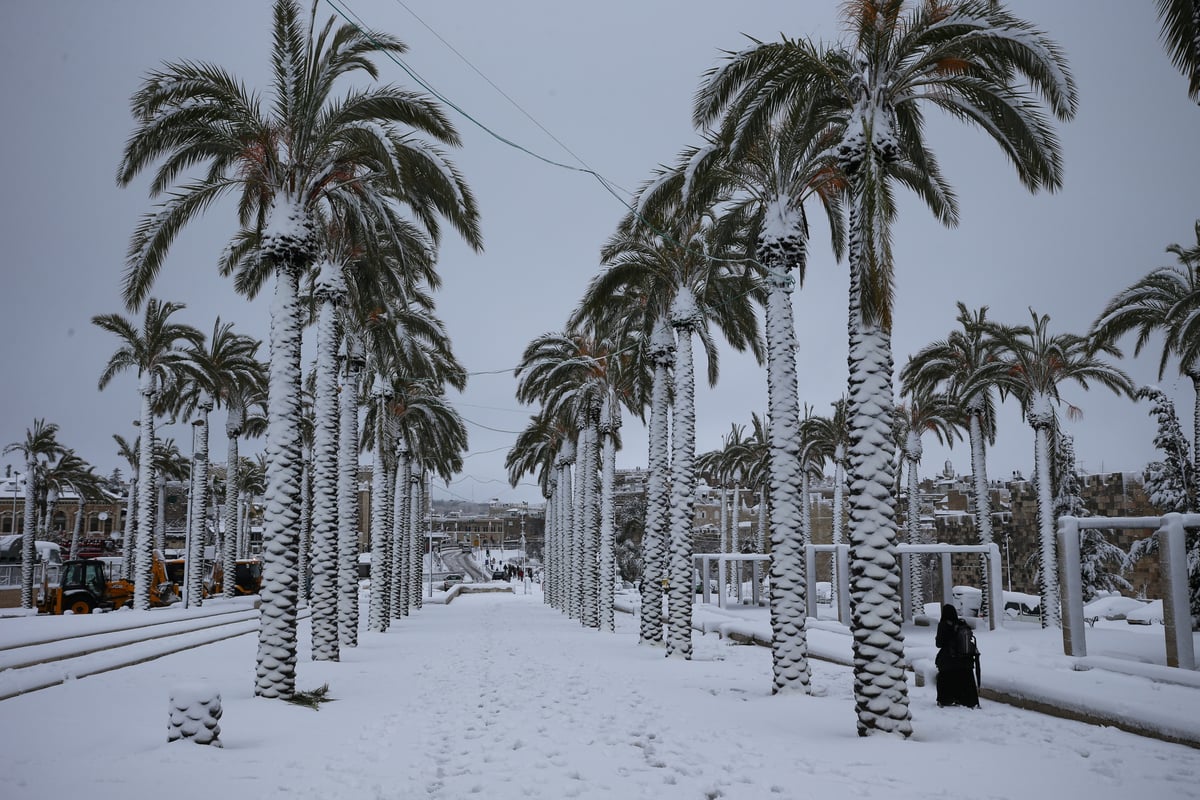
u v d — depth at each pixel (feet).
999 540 221.87
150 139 52.03
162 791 25.27
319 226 71.10
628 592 244.01
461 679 58.34
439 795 26.16
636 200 65.87
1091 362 107.86
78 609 122.42
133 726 36.81
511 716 42.42
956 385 127.13
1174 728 35.09
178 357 125.80
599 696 50.06
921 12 43.98
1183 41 30.94
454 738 36.45
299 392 51.67
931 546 100.68
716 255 75.25
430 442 161.38
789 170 58.85
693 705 46.93
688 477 77.66
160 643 75.72
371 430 146.10
